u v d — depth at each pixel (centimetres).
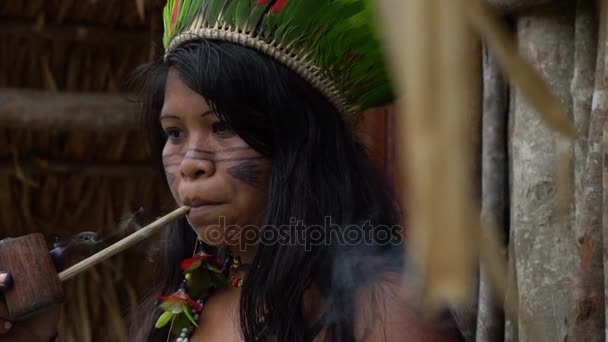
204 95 292
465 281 65
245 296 302
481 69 359
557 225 302
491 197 350
